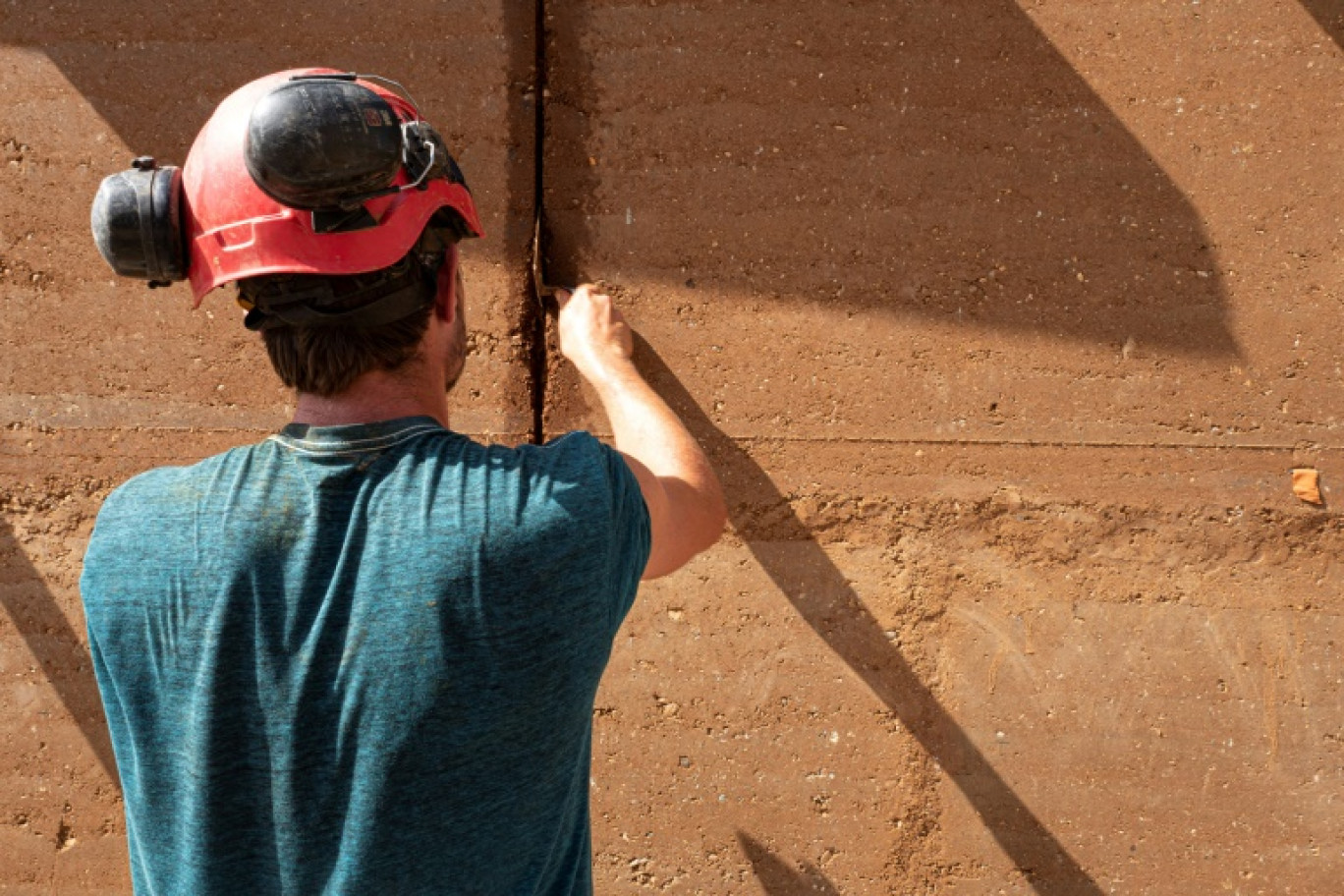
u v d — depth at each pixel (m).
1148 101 1.85
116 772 2.00
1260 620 1.87
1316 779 1.87
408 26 1.90
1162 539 1.88
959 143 1.88
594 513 0.91
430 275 0.98
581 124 1.91
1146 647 1.89
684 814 1.96
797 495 1.93
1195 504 1.88
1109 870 1.90
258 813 0.88
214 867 0.88
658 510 1.06
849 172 1.89
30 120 1.94
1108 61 1.85
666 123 1.90
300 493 0.89
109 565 0.89
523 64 1.90
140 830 0.92
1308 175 1.84
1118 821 1.90
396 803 0.85
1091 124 1.86
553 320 1.93
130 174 0.97
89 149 1.94
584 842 1.07
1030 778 1.91
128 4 1.91
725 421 1.93
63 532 1.98
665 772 1.96
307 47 1.91
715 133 1.90
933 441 1.91
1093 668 1.90
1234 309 1.86
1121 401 1.88
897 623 1.92
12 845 2.00
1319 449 1.86
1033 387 1.89
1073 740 1.90
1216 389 1.87
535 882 0.96
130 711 0.89
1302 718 1.87
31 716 1.99
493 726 0.87
